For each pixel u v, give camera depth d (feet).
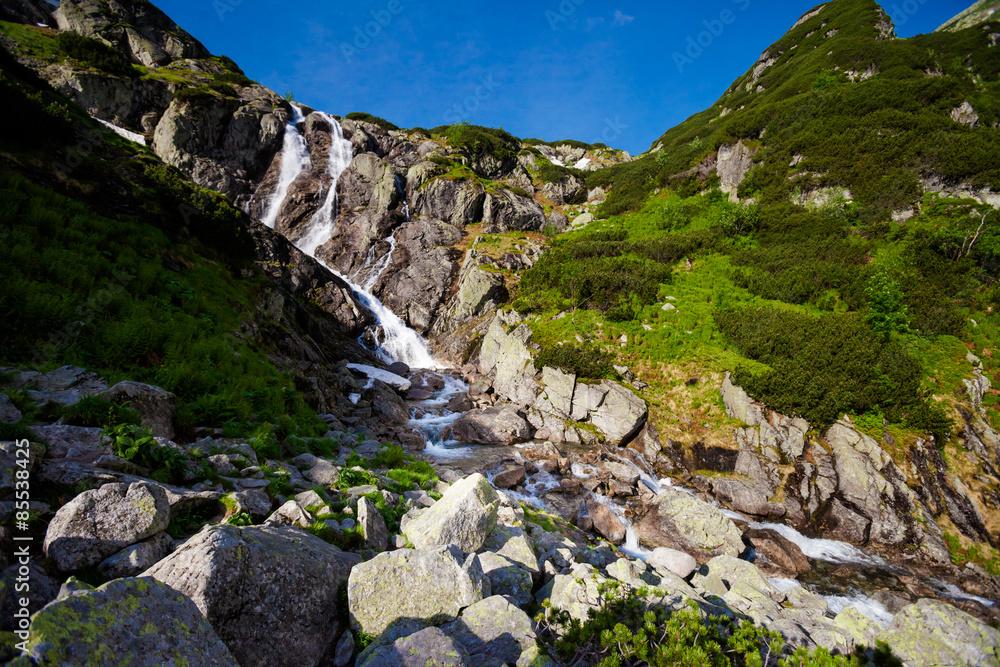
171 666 9.36
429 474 40.91
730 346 73.36
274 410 40.27
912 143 111.65
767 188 128.77
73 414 20.15
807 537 48.21
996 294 74.33
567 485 51.19
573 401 70.59
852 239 100.83
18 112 51.93
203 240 67.00
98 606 9.06
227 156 151.02
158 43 174.09
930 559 45.39
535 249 139.95
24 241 38.24
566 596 18.76
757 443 57.41
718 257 111.14
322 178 161.79
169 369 33.88
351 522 20.24
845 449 53.26
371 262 137.69
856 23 188.24
